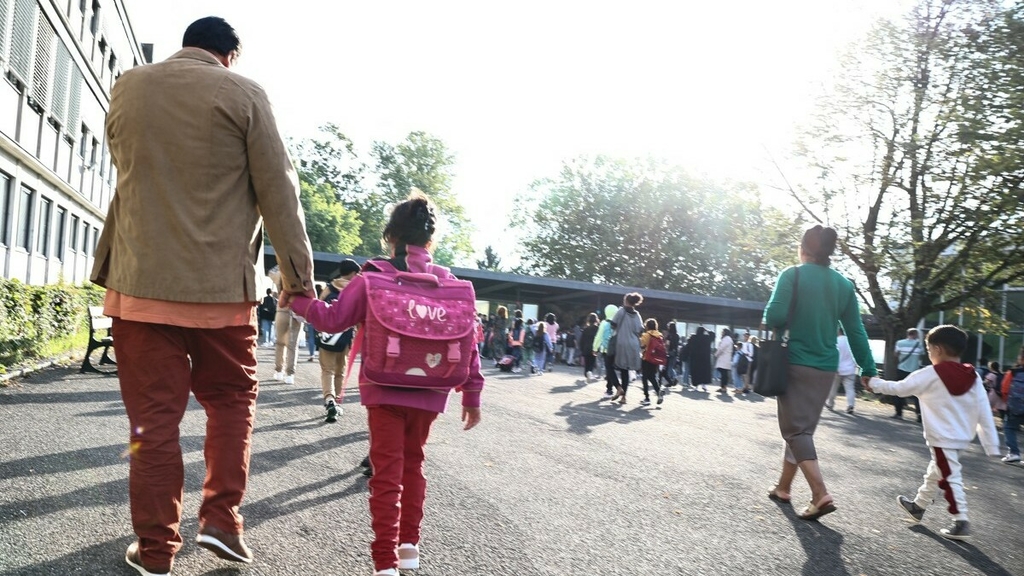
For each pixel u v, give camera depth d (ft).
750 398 65.26
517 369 79.10
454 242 230.89
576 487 19.54
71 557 11.44
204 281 10.16
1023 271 82.07
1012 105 72.28
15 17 65.16
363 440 24.04
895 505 21.34
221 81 10.28
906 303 87.40
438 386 11.19
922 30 78.02
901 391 18.98
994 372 52.60
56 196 87.51
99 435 21.18
